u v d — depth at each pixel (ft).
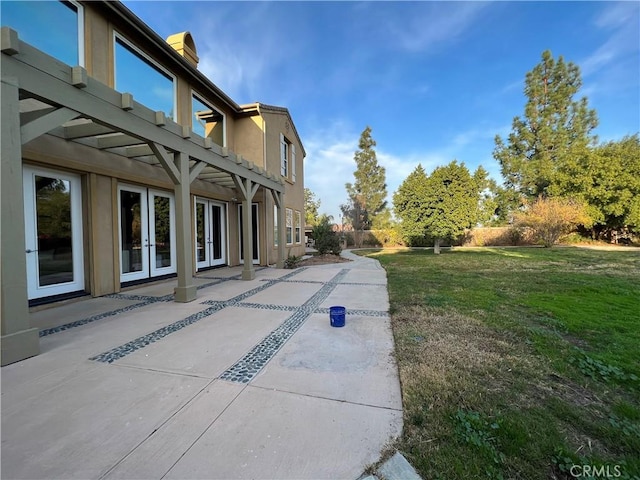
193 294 18.93
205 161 20.47
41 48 16.03
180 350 10.88
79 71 11.50
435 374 8.88
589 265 33.06
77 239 19.12
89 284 19.44
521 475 5.21
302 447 5.92
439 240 51.52
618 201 52.85
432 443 5.99
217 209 34.50
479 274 28.07
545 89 77.87
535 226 56.75
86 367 9.53
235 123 36.52
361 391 8.01
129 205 22.95
